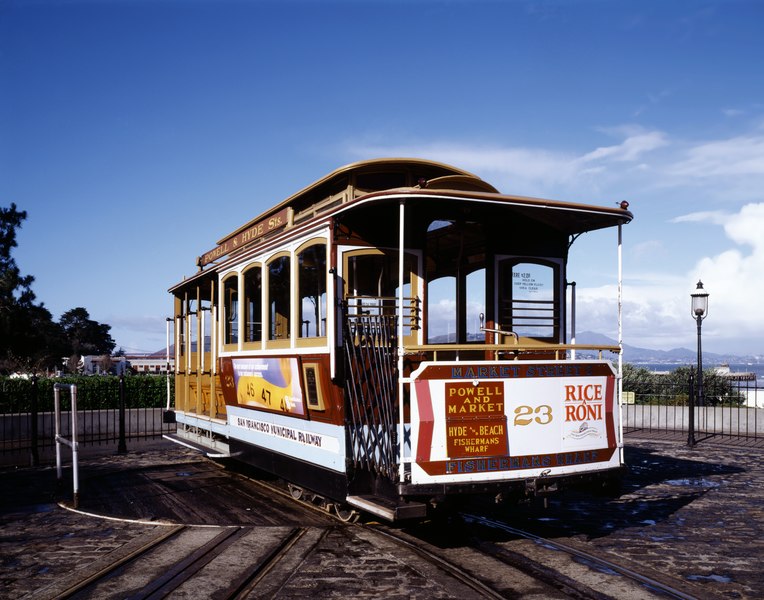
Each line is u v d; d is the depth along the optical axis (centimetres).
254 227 1061
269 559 688
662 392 2250
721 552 713
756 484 1107
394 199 691
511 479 701
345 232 774
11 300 2516
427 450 669
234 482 1187
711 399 2094
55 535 809
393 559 682
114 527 845
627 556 696
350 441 760
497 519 865
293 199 962
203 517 905
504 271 845
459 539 764
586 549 722
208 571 648
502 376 706
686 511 912
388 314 788
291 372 877
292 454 898
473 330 866
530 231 864
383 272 792
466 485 677
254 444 1035
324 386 792
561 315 878
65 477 1253
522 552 709
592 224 852
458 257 878
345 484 759
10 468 1387
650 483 1119
